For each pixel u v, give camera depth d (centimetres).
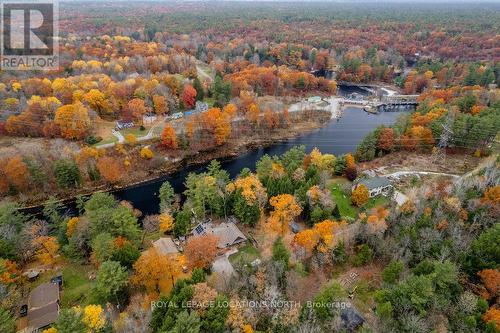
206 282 5912
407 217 7750
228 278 6519
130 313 5941
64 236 8062
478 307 5247
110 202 8744
